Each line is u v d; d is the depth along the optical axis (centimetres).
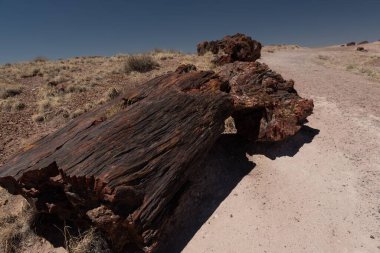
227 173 693
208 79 732
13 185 518
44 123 993
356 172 691
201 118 609
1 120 993
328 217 567
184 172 546
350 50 4512
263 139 751
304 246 511
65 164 475
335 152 775
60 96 1190
